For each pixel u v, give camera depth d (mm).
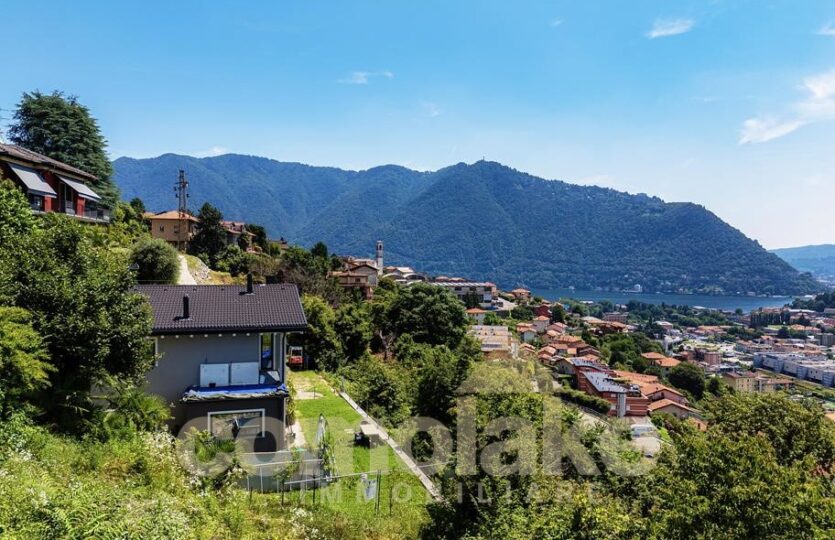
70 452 10523
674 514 8266
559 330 117875
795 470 8523
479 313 104188
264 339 18453
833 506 7664
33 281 12078
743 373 108125
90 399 12984
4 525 6316
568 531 9320
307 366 34625
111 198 41188
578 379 66938
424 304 47906
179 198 62375
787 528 7523
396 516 13641
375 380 26422
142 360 13859
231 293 18891
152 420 14086
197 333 16766
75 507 7328
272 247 77062
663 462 12266
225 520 10430
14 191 18141
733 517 7812
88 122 40125
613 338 116125
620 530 8883
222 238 58250
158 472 11039
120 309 13250
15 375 10219
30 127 37781
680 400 66062
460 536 11906
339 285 62844
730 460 8500
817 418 15648
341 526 12172
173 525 8305
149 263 31406
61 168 29938
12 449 9250
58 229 13547
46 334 11586
